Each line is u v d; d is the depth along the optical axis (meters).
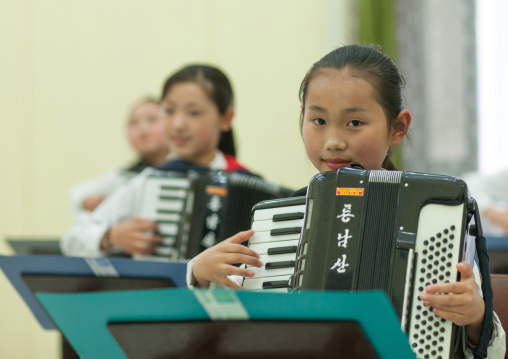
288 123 12.64
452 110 12.48
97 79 12.87
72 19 12.91
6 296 12.65
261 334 3.42
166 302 3.48
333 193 3.92
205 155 7.80
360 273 3.77
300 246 3.92
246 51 12.77
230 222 7.12
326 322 3.27
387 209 3.85
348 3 12.62
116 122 12.82
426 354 3.66
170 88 7.82
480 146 12.47
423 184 3.85
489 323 3.67
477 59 12.46
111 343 3.80
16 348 12.63
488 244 6.93
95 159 12.83
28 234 12.80
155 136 11.23
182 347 3.64
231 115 8.05
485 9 12.46
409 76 12.49
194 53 12.82
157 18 12.88
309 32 12.73
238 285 4.15
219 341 3.54
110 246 7.84
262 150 12.65
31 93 12.88
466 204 3.81
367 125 4.25
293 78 12.70
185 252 7.12
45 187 12.85
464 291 3.56
